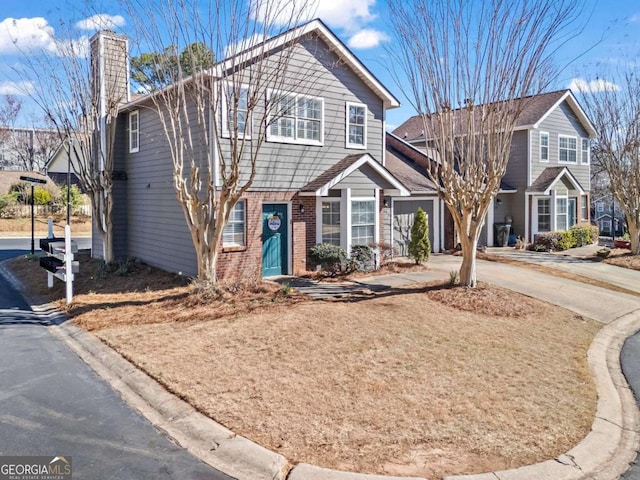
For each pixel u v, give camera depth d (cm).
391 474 452
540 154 2319
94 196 1525
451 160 1166
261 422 538
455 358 754
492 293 1176
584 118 2531
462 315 1009
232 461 472
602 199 3506
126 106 1530
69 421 551
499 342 852
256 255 1317
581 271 1633
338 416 554
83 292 1225
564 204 2341
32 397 615
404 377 670
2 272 1669
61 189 3809
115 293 1193
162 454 485
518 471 465
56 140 3681
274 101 1087
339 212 1491
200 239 1089
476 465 472
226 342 794
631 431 576
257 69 1077
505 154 1130
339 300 1082
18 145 4897
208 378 653
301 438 508
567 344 887
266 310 976
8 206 3462
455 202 1202
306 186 1397
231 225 1280
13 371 706
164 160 1416
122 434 522
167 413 568
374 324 904
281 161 1353
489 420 561
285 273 1393
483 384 662
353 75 1523
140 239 1588
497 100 1098
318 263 1378
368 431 524
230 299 1050
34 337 885
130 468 458
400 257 1798
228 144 1230
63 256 1139
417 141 2534
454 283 1239
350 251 1420
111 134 1506
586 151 2622
